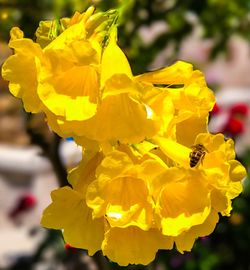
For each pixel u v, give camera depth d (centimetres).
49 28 54
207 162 51
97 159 53
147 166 50
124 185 52
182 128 54
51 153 107
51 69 50
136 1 100
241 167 52
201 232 53
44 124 104
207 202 51
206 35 123
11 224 248
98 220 54
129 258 52
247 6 119
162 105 51
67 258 165
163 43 117
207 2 114
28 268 209
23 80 50
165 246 53
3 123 251
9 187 255
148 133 50
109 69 50
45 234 174
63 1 69
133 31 105
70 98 50
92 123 50
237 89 282
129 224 51
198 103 52
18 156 251
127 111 50
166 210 51
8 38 90
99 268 108
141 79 54
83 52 49
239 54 285
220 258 159
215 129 177
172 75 53
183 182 51
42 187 249
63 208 54
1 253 223
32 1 91
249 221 163
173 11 113
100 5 67
